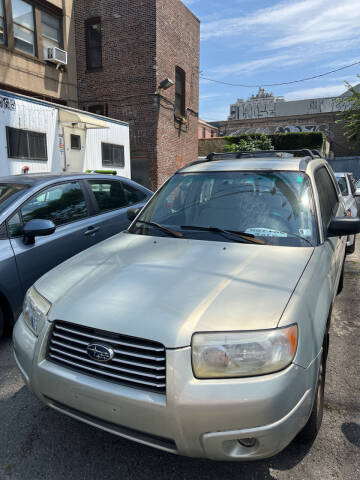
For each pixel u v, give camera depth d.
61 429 2.51
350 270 6.01
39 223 3.52
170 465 2.22
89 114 11.46
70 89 15.35
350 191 8.06
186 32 16.92
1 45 11.99
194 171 3.52
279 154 3.89
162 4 14.66
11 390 2.91
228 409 1.71
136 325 1.89
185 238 2.87
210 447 1.75
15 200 3.79
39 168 9.90
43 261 3.79
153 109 14.95
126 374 1.87
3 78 12.12
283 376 1.78
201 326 1.85
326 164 4.22
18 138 9.20
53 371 2.02
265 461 2.22
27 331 2.26
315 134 27.75
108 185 4.98
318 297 2.23
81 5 15.16
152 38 14.45
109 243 3.01
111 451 2.32
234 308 1.94
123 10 14.70
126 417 1.83
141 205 5.32
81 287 2.26
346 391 2.86
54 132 10.33
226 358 1.78
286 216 2.87
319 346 2.06
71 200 4.38
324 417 2.58
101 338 1.93
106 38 15.16
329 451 2.29
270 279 2.18
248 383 1.74
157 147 15.21
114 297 2.10
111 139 12.70
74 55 15.45
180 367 1.77
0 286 3.36
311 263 2.42
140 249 2.75
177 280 2.21
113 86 15.33
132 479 2.12
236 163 3.49
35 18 13.27
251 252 2.54
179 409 1.73
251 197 3.07
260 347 1.79
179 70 16.91
